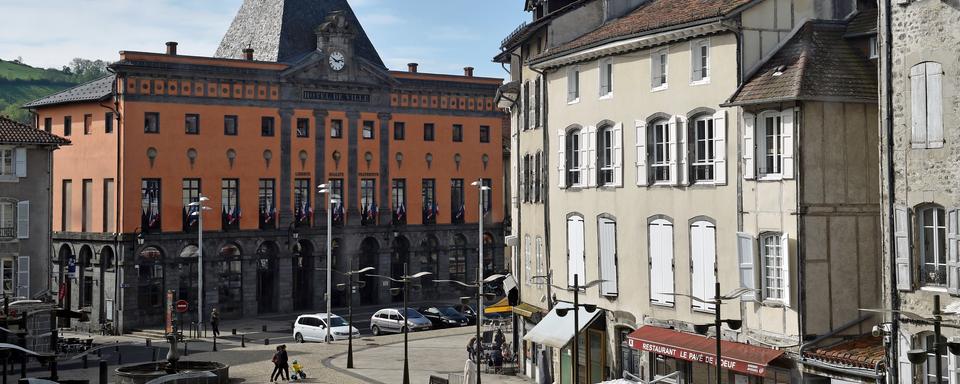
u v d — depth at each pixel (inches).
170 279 2716.5
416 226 3181.6
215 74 2795.3
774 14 1232.8
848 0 1253.1
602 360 1467.8
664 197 1342.3
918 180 1046.4
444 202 3243.1
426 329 2454.5
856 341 1154.7
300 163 2962.6
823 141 1150.3
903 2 1057.5
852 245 1160.2
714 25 1228.5
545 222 1621.6
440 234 3228.3
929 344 1037.8
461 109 3272.6
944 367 1028.5
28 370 1872.5
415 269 3184.1
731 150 1233.4
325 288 3011.8
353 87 3056.1
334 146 3029.0
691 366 1302.9
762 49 1229.1
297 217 2960.1
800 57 1182.9
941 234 1036.5
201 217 2613.2
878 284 1168.2
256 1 3213.6
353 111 3065.9
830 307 1154.0
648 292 1373.0
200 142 2780.5
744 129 1211.2
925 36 1038.4
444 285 3235.7
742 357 1173.1
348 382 1669.5
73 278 2765.7
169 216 2721.5
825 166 1151.6
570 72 1541.6
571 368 1541.6
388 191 3137.3
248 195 2864.2
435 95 3221.0
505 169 3447.3
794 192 1151.6
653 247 1362.0
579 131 1524.4
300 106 2960.1
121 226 2647.6
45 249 2170.3
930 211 1047.6
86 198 2775.6
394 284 3142.2
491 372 1750.7
